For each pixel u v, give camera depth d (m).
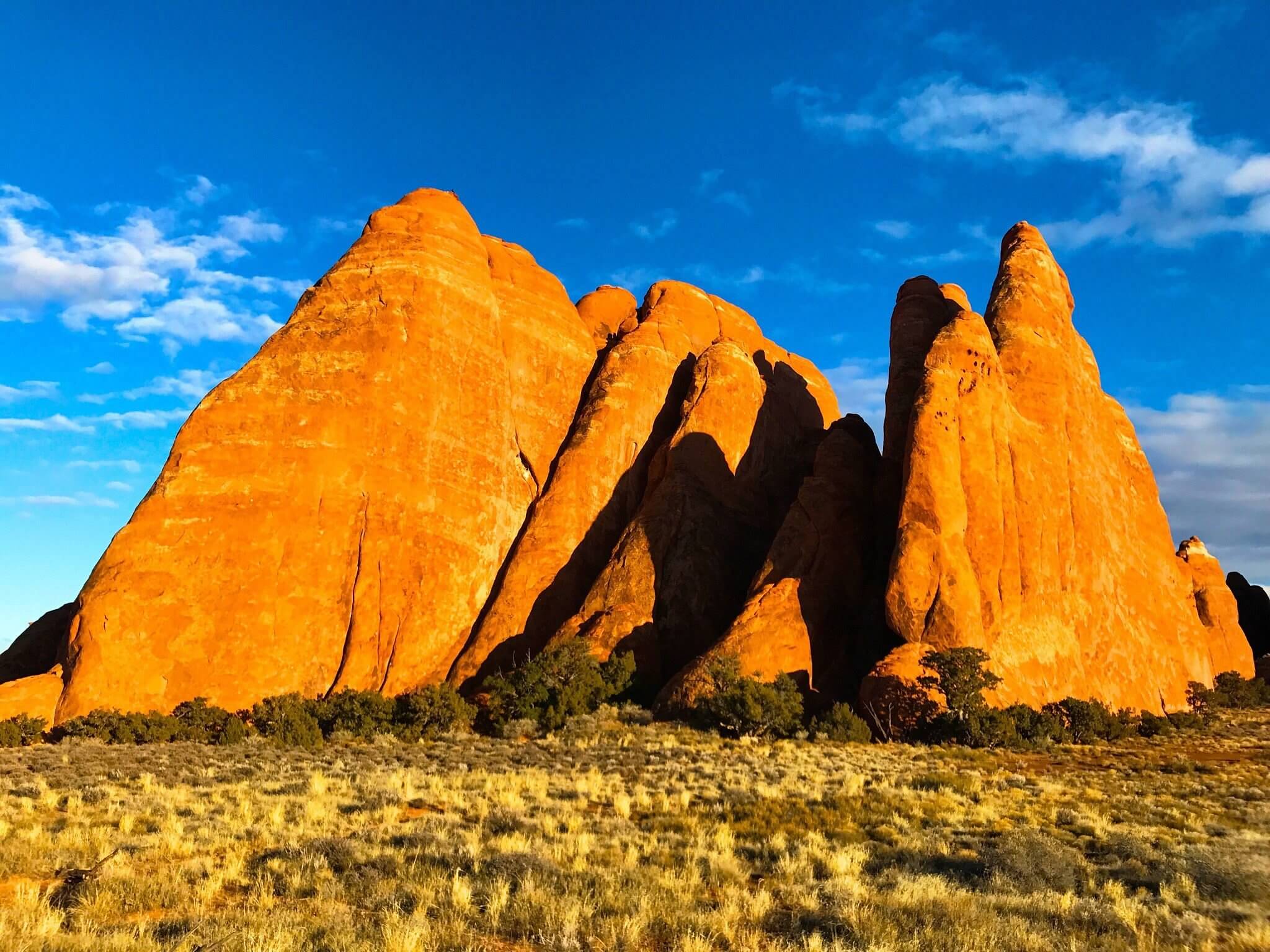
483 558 51.66
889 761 27.64
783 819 16.70
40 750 31.17
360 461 48.91
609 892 10.13
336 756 28.62
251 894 10.20
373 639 46.19
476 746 32.03
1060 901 10.87
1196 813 18.88
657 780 22.41
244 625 43.25
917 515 40.78
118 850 11.37
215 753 29.53
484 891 10.23
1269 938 9.71
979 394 44.00
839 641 44.12
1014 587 41.94
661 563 49.91
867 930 9.23
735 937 9.09
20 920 8.16
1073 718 36.69
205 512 45.03
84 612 41.22
